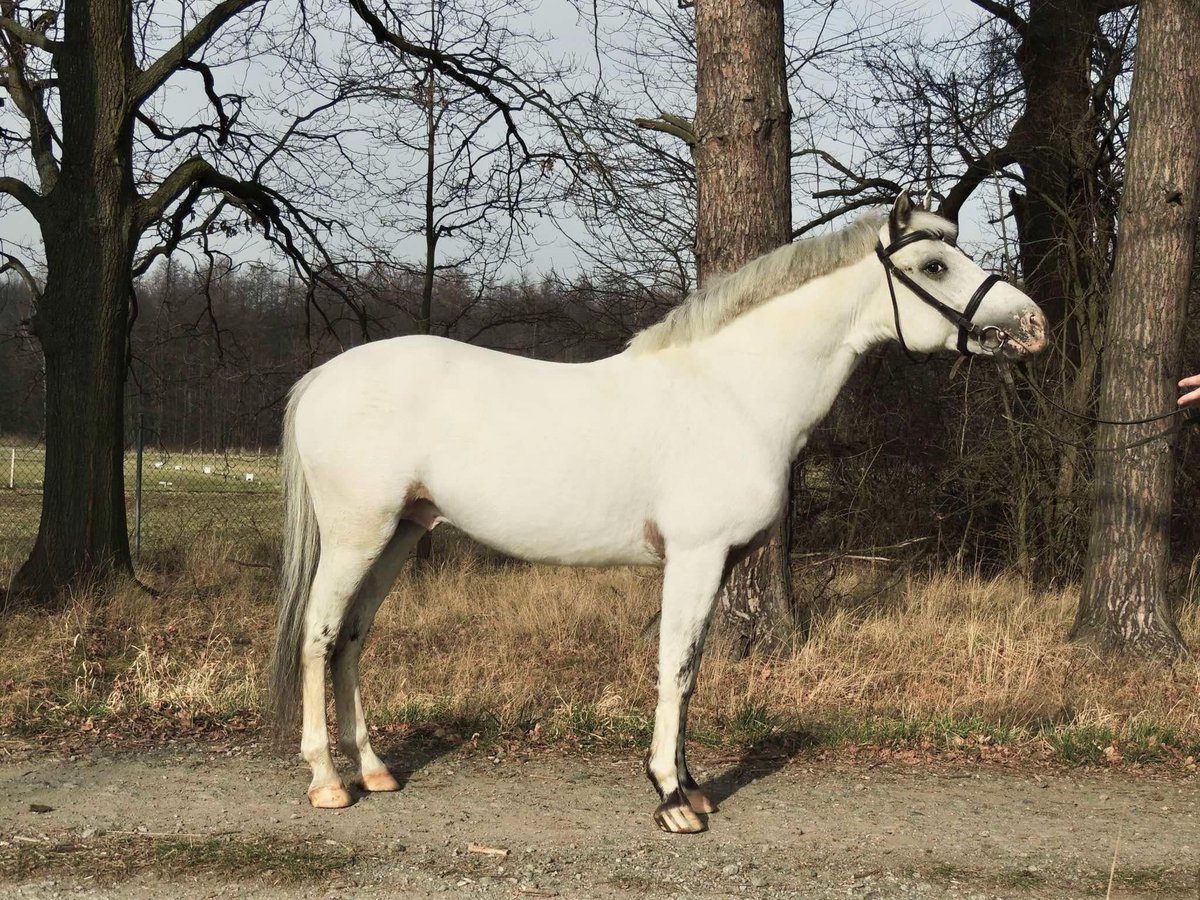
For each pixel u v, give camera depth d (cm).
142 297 1309
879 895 314
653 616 716
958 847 355
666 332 388
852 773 441
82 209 794
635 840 357
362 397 376
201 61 918
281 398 1066
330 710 517
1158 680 594
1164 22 629
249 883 313
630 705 532
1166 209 636
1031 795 414
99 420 800
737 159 633
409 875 322
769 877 327
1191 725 504
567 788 413
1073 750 467
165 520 1328
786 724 504
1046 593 895
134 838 347
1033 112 1016
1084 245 957
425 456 374
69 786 402
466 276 1053
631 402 375
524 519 372
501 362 388
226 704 515
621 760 452
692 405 374
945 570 995
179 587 844
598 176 856
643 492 370
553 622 737
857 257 391
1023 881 326
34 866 322
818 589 810
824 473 1025
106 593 761
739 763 453
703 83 642
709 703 534
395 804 391
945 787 424
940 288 384
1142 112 640
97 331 798
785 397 383
